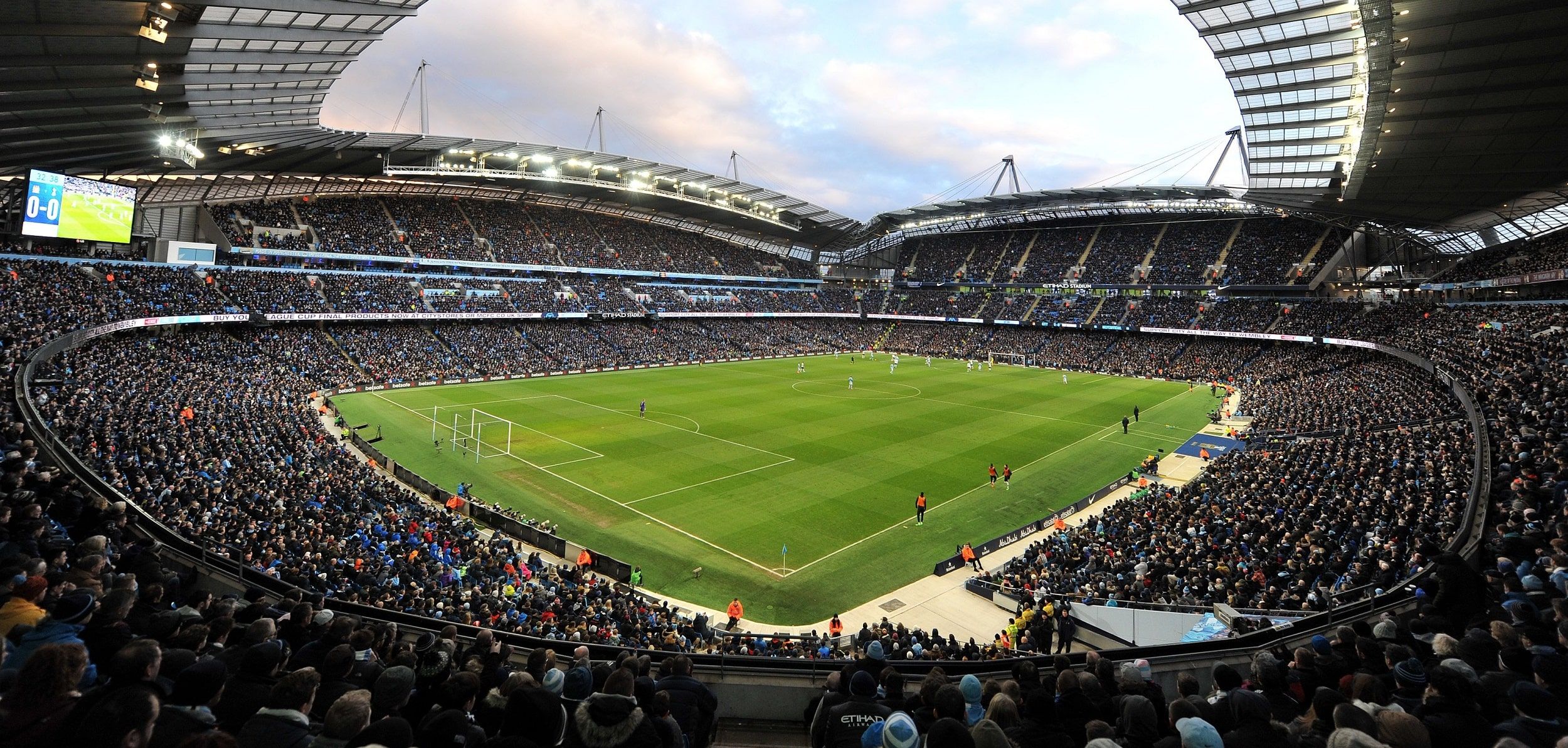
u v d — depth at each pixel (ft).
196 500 68.80
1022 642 65.05
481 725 19.08
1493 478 60.39
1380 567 55.47
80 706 13.00
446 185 283.59
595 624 62.54
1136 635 64.03
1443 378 148.05
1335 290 290.76
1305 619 39.04
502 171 250.37
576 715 16.05
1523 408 91.81
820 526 104.94
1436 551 50.80
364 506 89.76
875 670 24.99
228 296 208.23
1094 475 137.08
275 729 14.93
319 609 35.99
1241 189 241.35
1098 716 20.15
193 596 34.53
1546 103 106.73
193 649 20.75
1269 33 114.42
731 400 206.69
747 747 26.96
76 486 49.96
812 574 89.35
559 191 303.48
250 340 207.41
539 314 290.97
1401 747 14.67
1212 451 156.15
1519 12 85.05
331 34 100.78
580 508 110.11
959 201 329.72
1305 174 171.42
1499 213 186.39
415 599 57.47
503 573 78.28
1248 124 150.82
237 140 158.61
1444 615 31.12
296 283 233.35
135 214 190.90
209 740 12.04
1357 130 134.10
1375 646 25.70
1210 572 71.67
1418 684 21.65
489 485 120.16
